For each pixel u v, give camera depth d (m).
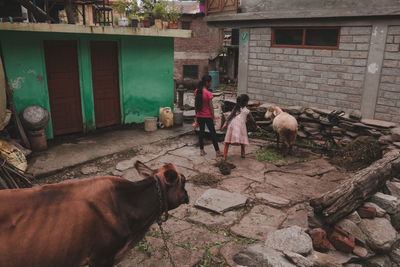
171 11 9.18
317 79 8.14
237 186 5.64
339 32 7.59
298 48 8.31
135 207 2.56
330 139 7.88
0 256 1.97
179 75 21.92
